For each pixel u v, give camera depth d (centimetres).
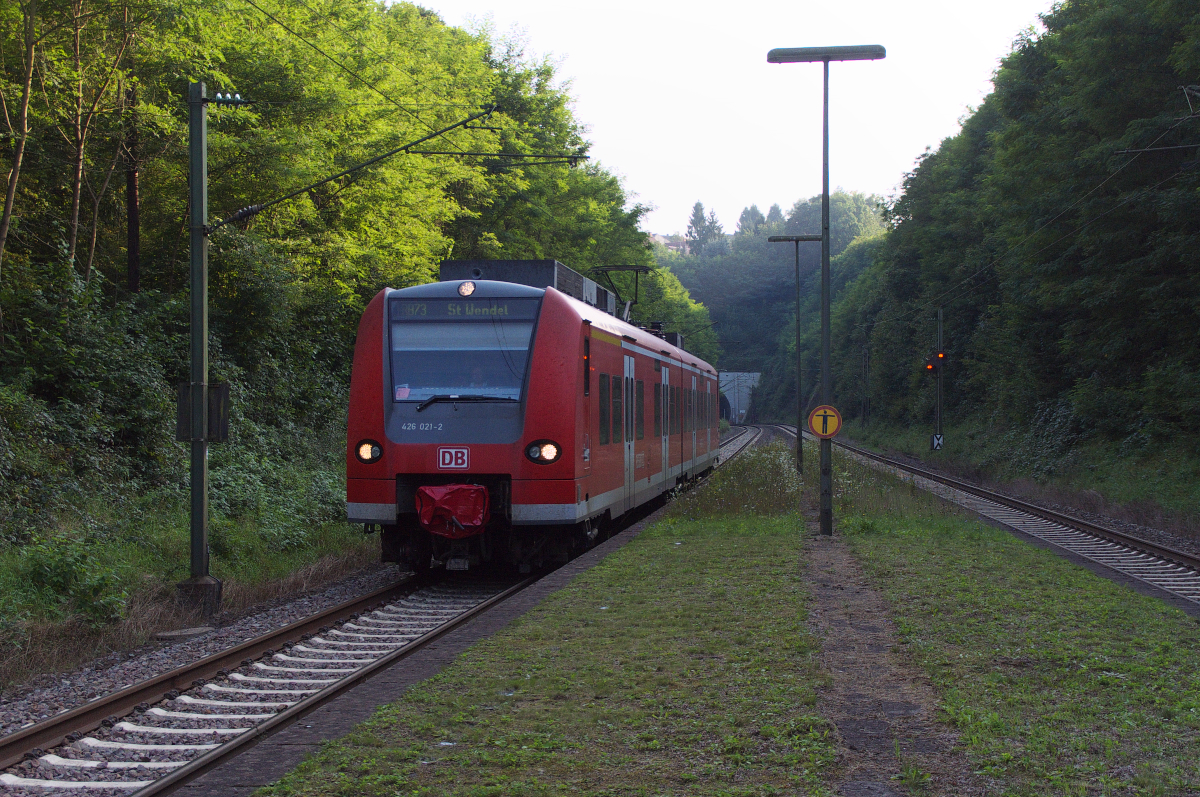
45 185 1888
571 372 1204
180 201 2106
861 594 992
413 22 2920
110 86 1723
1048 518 1939
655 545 1373
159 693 718
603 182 3944
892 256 6562
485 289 1233
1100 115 2516
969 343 5000
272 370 2248
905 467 3625
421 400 1192
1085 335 2900
